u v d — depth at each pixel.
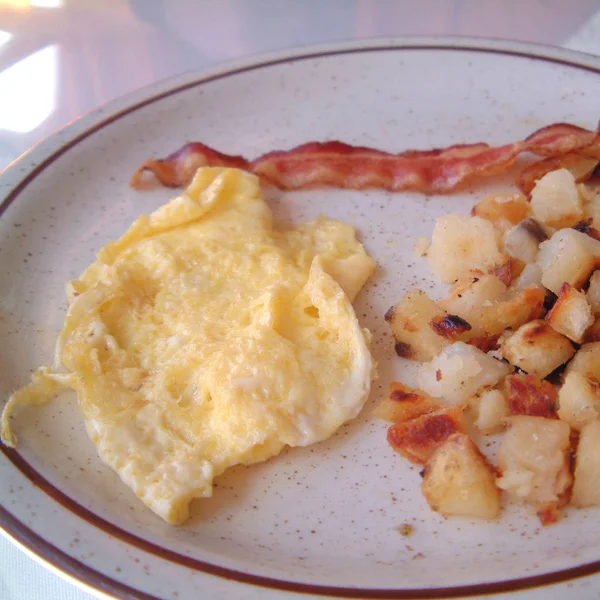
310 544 0.26
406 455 0.28
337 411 0.29
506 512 0.27
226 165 0.37
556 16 0.47
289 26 0.48
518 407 0.28
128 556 0.25
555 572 0.24
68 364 0.30
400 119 0.40
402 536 0.26
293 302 0.31
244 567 0.25
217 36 0.48
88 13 0.50
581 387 0.27
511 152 0.35
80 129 0.39
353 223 0.36
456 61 0.41
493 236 0.32
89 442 0.29
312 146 0.37
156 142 0.40
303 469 0.28
